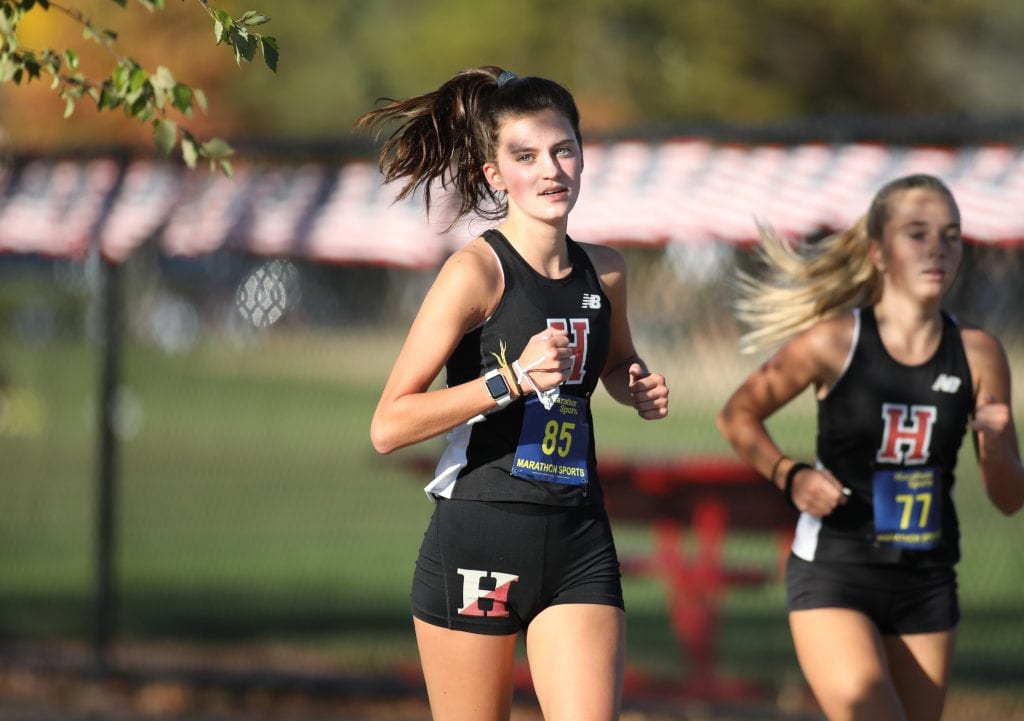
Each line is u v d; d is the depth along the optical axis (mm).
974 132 22734
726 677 28375
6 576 40875
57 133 83188
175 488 58500
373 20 117938
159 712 26125
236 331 104250
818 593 15430
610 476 27141
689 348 71562
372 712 26391
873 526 15453
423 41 109062
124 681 27719
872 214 15961
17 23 13805
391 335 104625
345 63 116625
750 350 17562
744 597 39938
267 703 26891
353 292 103750
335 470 65000
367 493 58500
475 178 14281
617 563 13273
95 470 28109
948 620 15625
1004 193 22000
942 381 15500
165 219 27672
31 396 80375
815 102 99062
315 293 103875
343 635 32906
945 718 25750
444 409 12414
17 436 73625
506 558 12883
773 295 17312
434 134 14273
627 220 23688
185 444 72312
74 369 99500
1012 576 41656
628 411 83375
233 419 82188
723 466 26672
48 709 26125
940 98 105938
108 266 28156
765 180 23734
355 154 26531
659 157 24891
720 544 27484
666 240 23641
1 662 28297
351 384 98562
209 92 97875
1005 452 15461
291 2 116500
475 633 13039
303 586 39500
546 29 104438
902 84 100438
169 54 79438
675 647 32875
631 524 28453
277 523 50844
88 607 36031
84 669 27750
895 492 15500
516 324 12914
